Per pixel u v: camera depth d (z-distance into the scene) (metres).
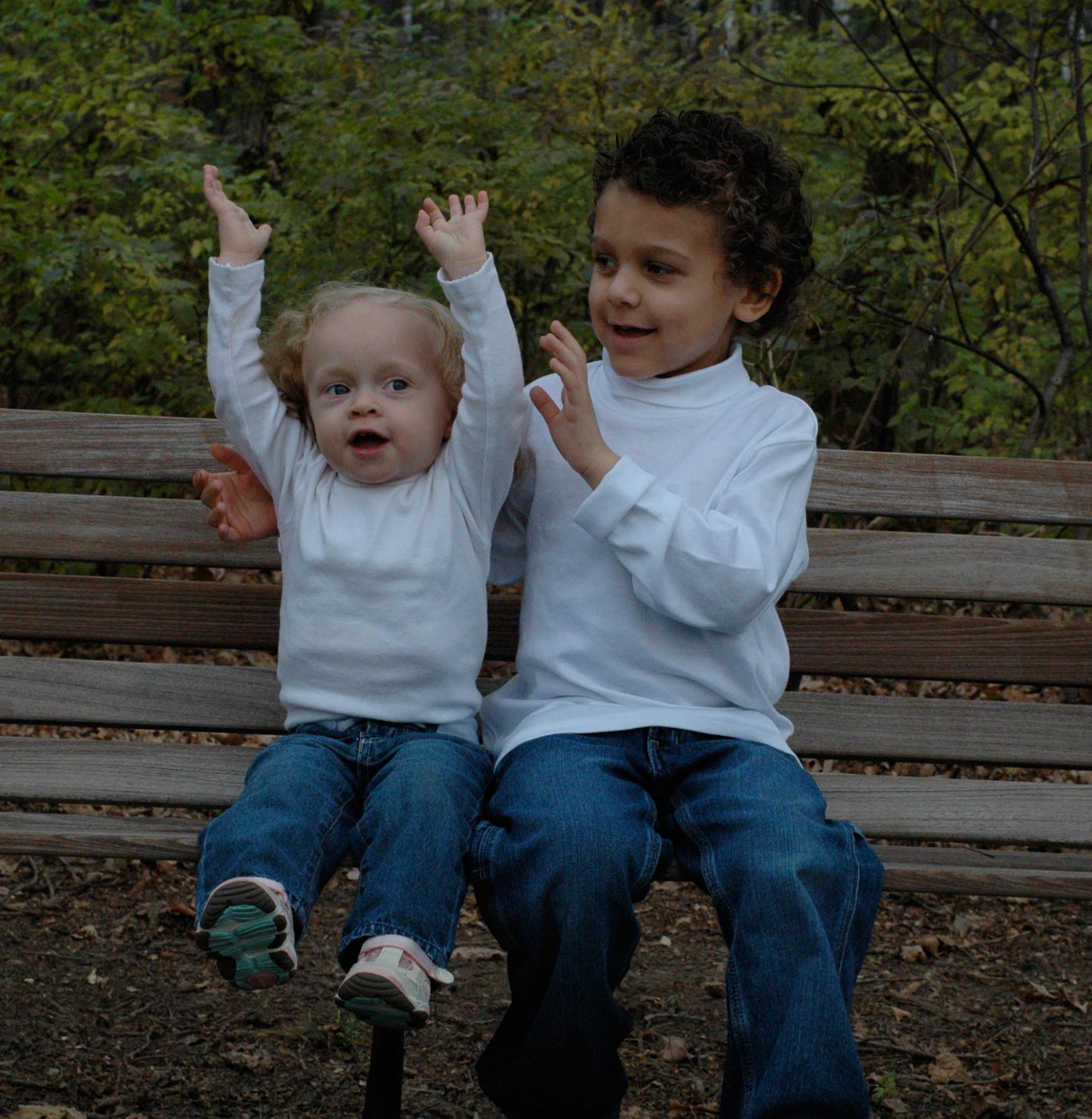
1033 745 2.41
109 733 4.18
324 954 3.09
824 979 1.67
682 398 2.09
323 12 8.25
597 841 1.74
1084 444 6.02
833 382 5.67
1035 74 5.02
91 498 2.37
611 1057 1.78
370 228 5.62
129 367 5.81
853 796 2.28
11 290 5.52
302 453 2.10
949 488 2.46
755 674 2.01
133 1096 2.43
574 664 2.02
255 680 2.34
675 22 6.55
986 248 5.91
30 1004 2.76
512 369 1.98
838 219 5.79
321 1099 2.47
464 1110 2.46
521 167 5.44
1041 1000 2.99
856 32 6.29
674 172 1.98
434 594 1.98
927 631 2.43
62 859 3.52
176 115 6.23
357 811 1.92
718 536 1.89
